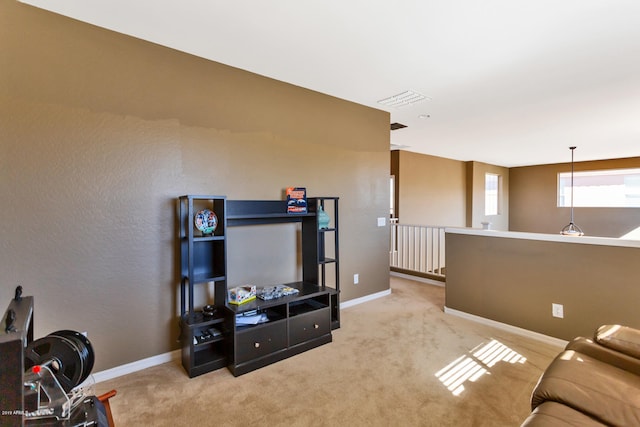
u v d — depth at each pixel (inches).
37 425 47.1
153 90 94.3
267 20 83.5
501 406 75.6
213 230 99.0
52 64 80.0
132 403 77.3
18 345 37.2
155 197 95.3
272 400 78.7
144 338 94.4
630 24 84.0
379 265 163.6
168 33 89.6
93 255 86.1
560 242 106.7
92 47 85.0
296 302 117.3
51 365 52.1
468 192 337.1
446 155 298.5
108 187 87.8
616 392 49.1
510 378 87.6
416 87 130.0
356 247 152.4
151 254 95.0
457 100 145.5
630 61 105.9
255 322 97.0
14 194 76.2
